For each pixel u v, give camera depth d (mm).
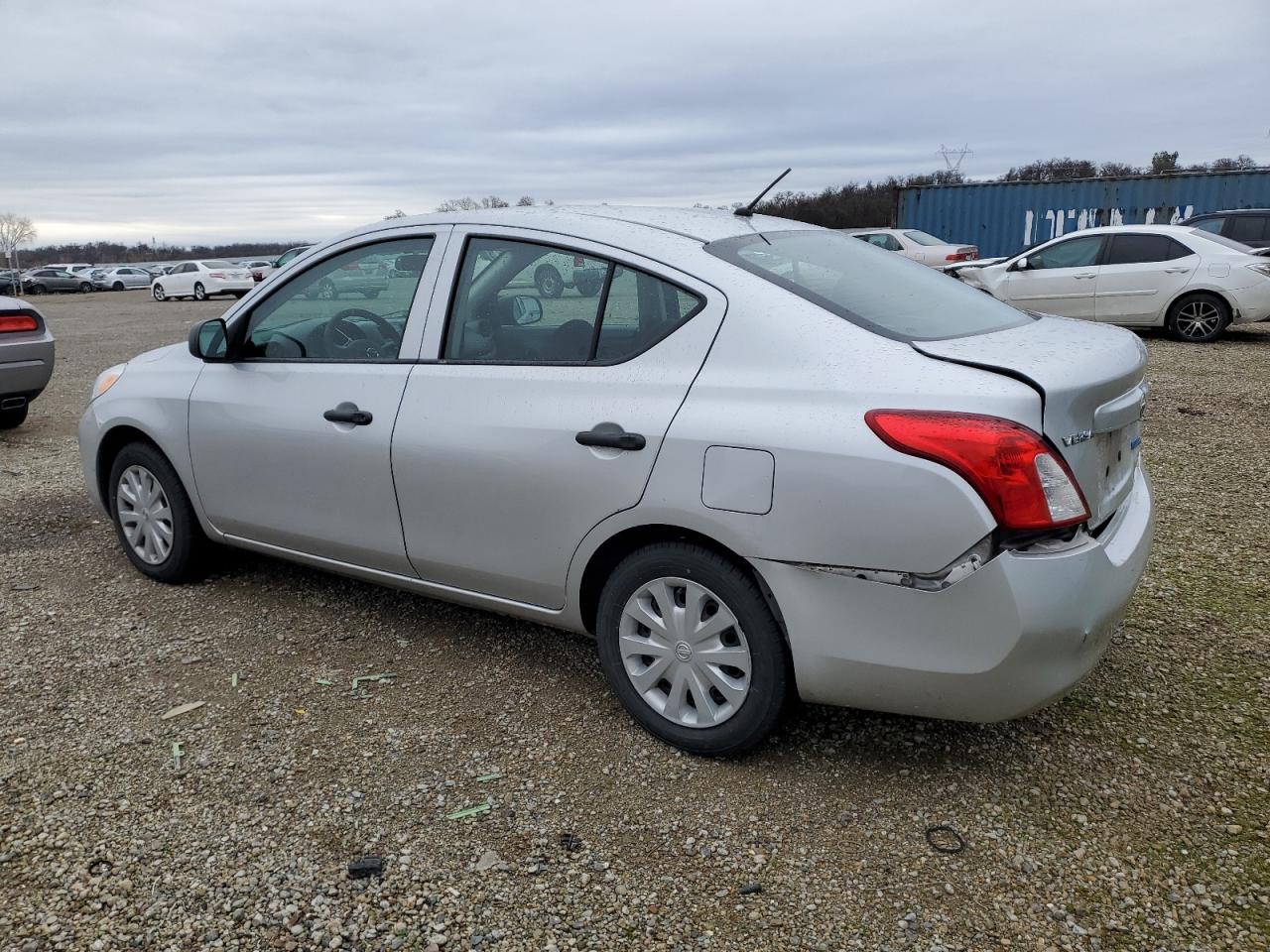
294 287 3773
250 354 3896
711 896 2342
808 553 2535
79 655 3635
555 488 2959
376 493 3428
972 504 2340
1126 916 2250
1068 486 2412
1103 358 2697
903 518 2402
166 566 4289
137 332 19188
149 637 3801
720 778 2816
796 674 2664
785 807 2680
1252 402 8148
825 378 2562
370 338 3551
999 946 2174
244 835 2568
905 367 2520
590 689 3359
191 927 2240
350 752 2969
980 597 2379
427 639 3773
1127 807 2645
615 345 2943
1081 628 2453
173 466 4172
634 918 2271
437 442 3209
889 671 2527
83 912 2287
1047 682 2461
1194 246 12000
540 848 2518
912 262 3592
